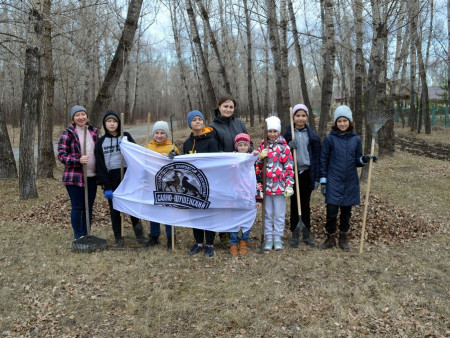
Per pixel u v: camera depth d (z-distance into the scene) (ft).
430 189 33.12
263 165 17.69
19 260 17.31
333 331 11.75
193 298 13.74
